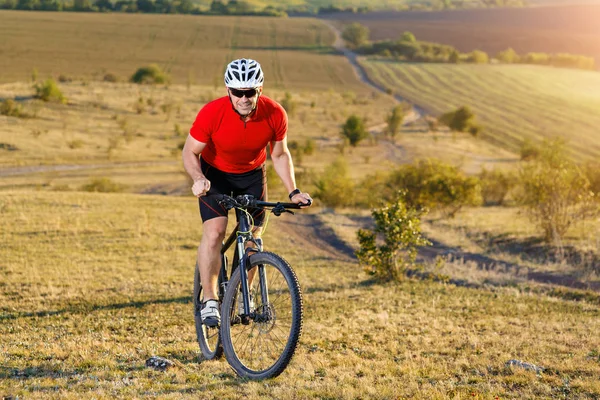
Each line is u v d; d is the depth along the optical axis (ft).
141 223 98.89
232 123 16.98
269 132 17.48
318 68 645.51
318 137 380.17
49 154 268.62
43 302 49.32
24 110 344.90
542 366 24.36
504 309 44.86
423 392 18.90
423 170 113.70
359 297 51.21
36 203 114.21
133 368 22.41
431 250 80.89
